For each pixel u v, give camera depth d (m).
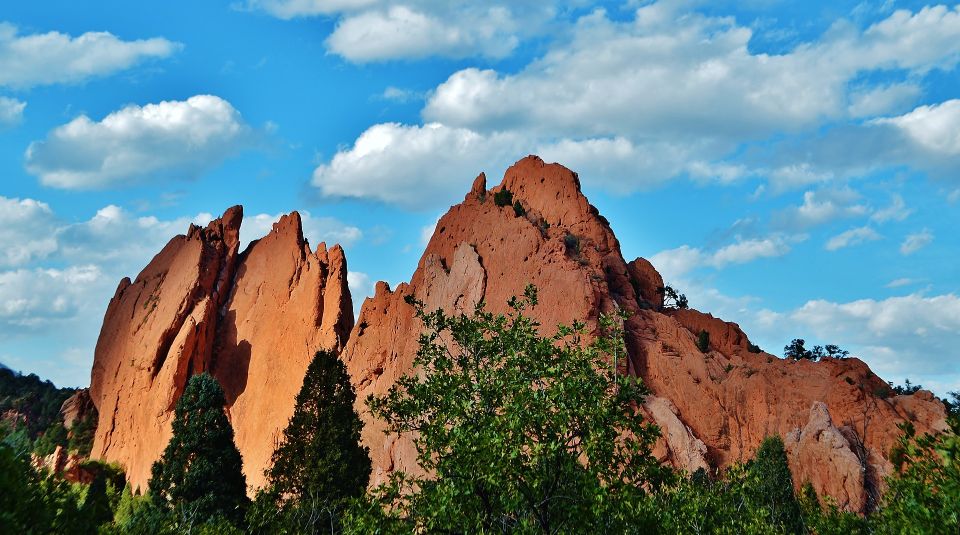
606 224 115.56
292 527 46.34
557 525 24.14
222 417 65.00
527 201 114.12
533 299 28.84
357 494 55.72
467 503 24.11
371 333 114.50
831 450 76.50
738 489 34.41
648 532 25.83
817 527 34.19
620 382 24.34
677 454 82.25
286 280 136.00
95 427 138.75
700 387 89.38
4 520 17.98
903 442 23.67
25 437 21.50
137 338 137.38
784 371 89.56
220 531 47.09
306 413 64.56
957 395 94.19
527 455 23.41
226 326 137.75
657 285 111.44
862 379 86.69
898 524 24.86
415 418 27.05
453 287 103.06
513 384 24.39
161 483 62.25
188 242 145.50
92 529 22.47
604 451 23.30
